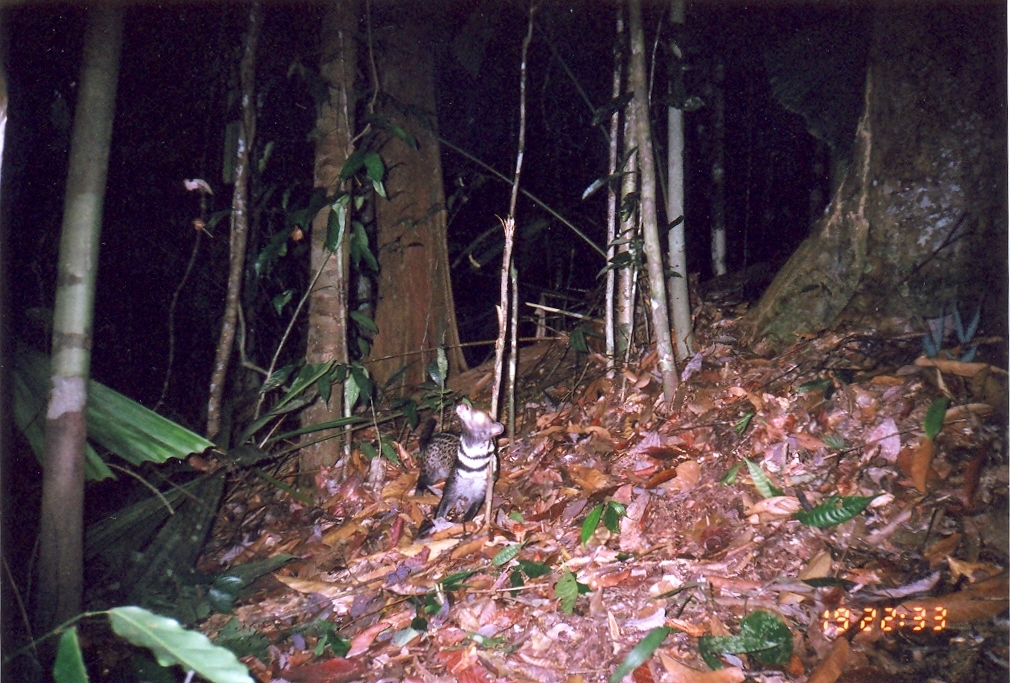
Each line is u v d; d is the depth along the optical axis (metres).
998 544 3.28
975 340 4.23
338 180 4.79
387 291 6.31
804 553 3.46
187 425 6.34
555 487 4.47
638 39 4.51
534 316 7.23
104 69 3.20
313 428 5.02
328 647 3.62
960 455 3.67
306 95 6.51
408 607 3.76
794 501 3.69
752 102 7.91
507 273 3.96
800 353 4.77
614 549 3.79
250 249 6.50
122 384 6.67
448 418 6.00
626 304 5.43
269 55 6.03
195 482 4.88
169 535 4.57
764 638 3.03
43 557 3.40
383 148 6.10
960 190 4.55
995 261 4.41
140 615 2.38
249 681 2.29
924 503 3.52
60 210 5.34
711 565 3.50
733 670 2.97
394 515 4.74
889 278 4.76
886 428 3.91
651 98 5.23
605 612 3.37
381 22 5.88
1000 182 4.43
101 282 6.47
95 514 5.28
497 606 3.58
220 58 5.88
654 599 3.37
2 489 3.35
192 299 6.72
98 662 3.89
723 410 4.56
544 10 6.73
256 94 6.02
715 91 7.45
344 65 4.99
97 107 3.21
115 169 6.18
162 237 6.59
